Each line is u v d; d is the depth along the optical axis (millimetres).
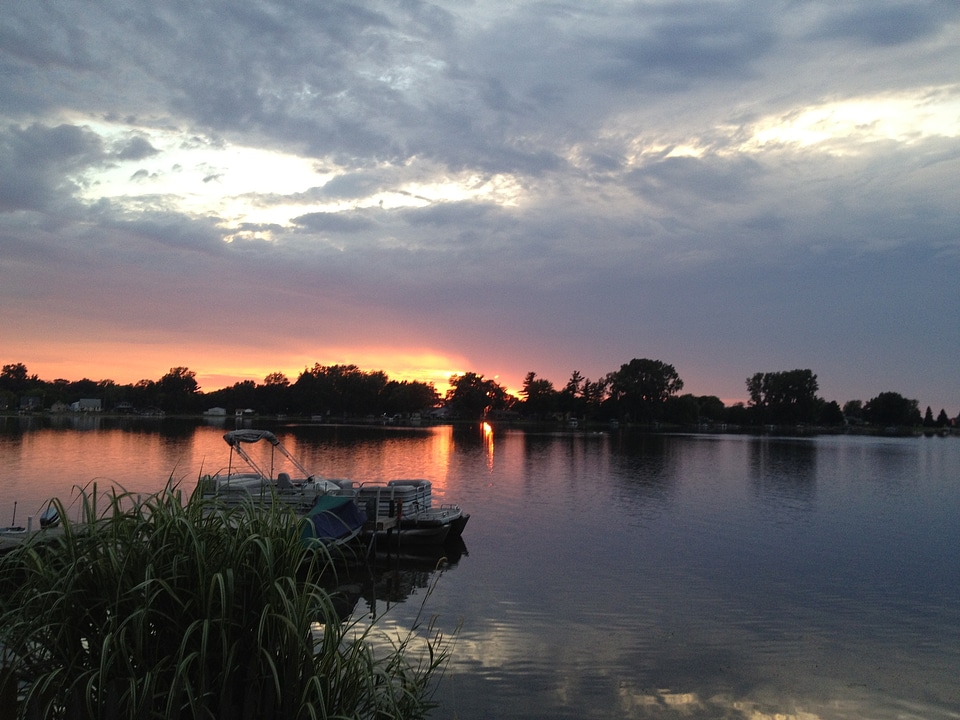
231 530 5469
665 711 11188
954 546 25797
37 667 5074
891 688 12250
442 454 67750
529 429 157250
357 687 5738
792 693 12016
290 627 5016
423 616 15938
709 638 14672
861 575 20844
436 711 10898
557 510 33250
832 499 39906
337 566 20812
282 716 5125
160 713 4637
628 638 14562
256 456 58531
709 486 45062
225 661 4867
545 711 11047
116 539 5148
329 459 59156
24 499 31016
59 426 114000
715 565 21891
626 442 101062
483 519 30438
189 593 5160
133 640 4988
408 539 24266
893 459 76875
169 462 50469
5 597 5344
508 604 17078
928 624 15859
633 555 23188
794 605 17328
